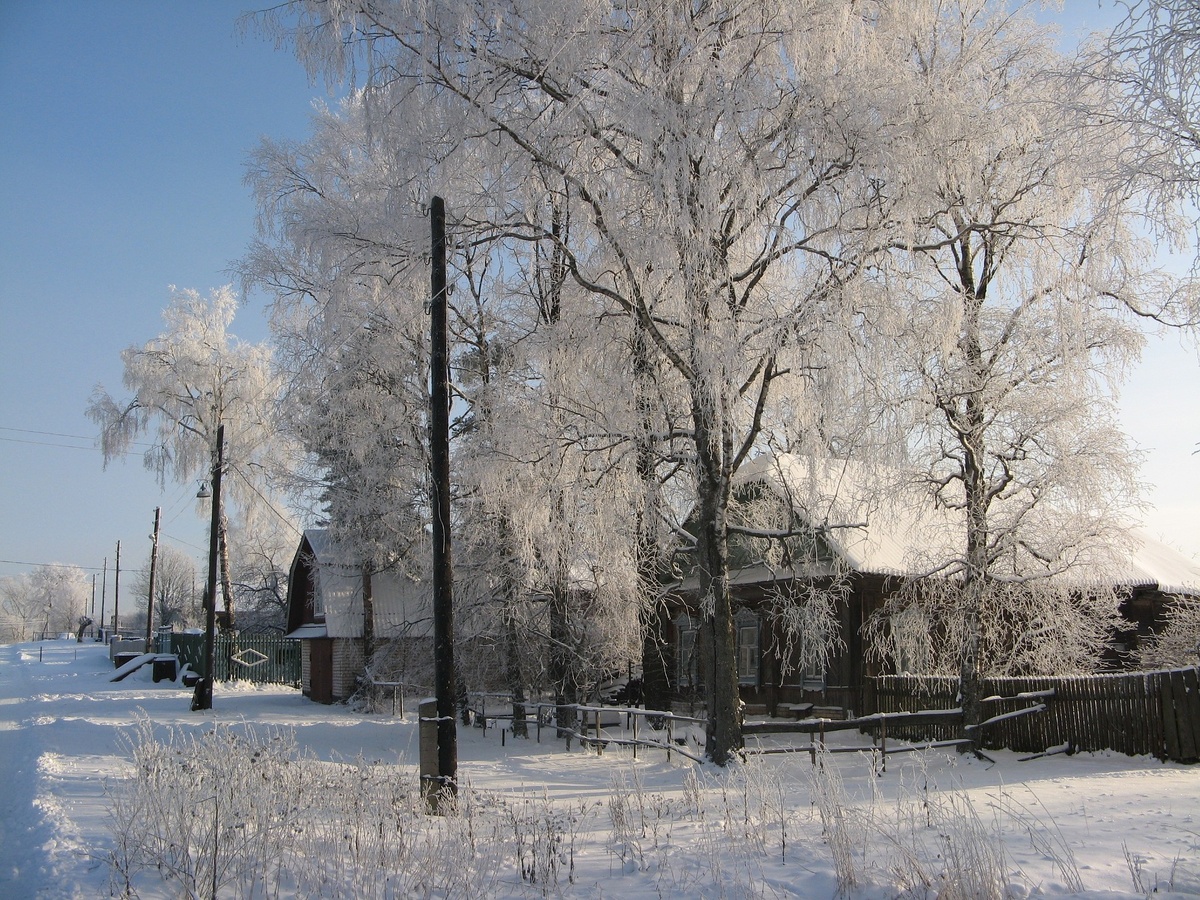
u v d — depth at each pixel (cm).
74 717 2228
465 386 2002
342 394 1895
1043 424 1377
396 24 1220
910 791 1045
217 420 3581
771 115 1204
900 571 1794
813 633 1448
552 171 1280
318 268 1620
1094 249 1247
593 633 1867
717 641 1343
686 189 1135
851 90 1152
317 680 2972
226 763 823
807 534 1399
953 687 1598
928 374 1349
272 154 1961
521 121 1255
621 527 1482
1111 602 1541
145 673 3978
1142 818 810
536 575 1723
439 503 1045
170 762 819
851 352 1152
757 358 1241
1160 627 2020
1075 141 903
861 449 1283
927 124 1195
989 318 1448
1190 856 650
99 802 965
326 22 1227
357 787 881
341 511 2381
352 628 2888
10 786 1153
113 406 3562
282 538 3838
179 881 609
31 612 14488
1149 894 555
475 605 1928
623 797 964
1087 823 790
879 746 1383
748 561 2169
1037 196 1391
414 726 2080
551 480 1445
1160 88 747
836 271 1180
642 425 1391
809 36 1186
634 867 701
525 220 1394
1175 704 1261
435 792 949
